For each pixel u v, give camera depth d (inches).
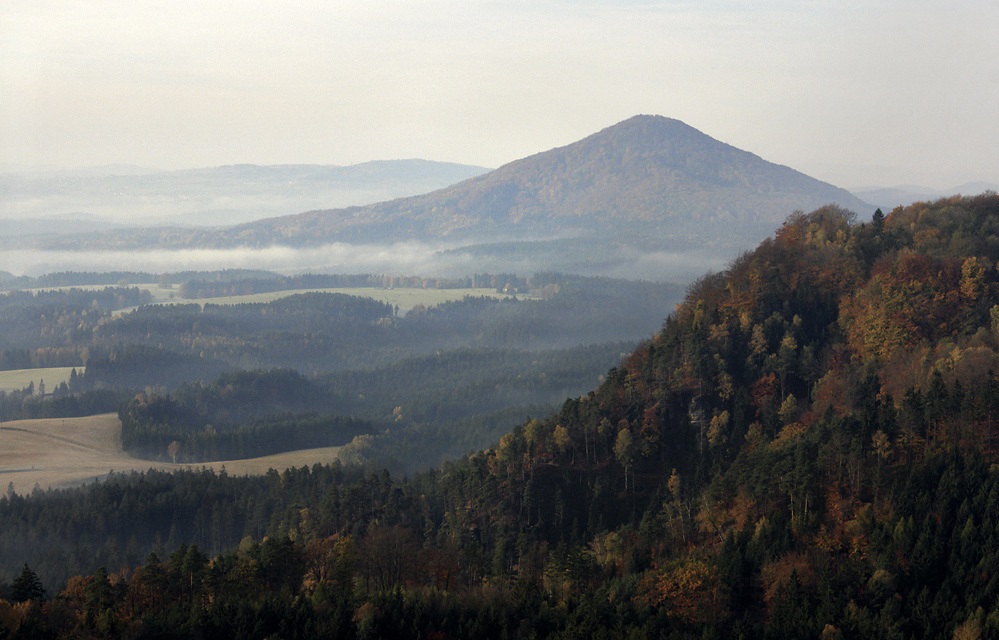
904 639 4352.9
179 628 5093.5
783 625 4571.9
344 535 6707.7
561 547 5634.8
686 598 4913.9
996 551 4562.0
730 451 6633.9
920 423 5570.9
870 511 5064.0
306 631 5049.2
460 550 6299.2
